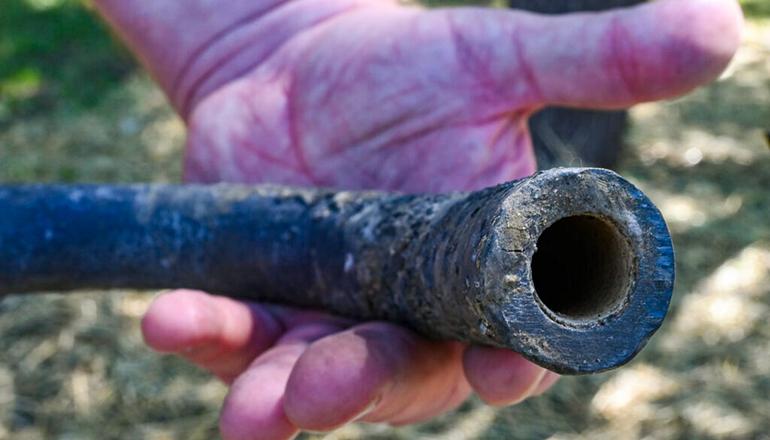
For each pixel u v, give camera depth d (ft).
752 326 1.75
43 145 2.45
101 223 1.06
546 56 1.06
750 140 2.44
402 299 0.87
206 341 0.93
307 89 1.17
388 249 0.89
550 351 0.71
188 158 1.23
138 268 1.05
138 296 1.87
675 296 1.82
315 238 0.98
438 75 1.10
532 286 0.71
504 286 0.71
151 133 2.52
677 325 1.75
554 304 0.75
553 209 0.72
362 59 1.14
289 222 1.00
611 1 1.64
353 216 0.95
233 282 1.03
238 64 1.24
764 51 2.97
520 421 1.59
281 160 1.18
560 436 1.56
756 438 1.55
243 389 0.87
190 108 1.29
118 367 1.70
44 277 1.07
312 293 0.99
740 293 1.83
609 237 0.74
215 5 1.26
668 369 1.66
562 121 1.78
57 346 1.74
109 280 1.07
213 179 1.20
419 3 3.14
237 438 0.87
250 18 1.24
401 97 1.12
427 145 1.12
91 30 3.00
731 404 1.60
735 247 1.98
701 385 1.63
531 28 1.07
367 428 1.58
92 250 1.06
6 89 2.68
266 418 0.86
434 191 1.12
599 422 1.58
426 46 1.11
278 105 1.19
